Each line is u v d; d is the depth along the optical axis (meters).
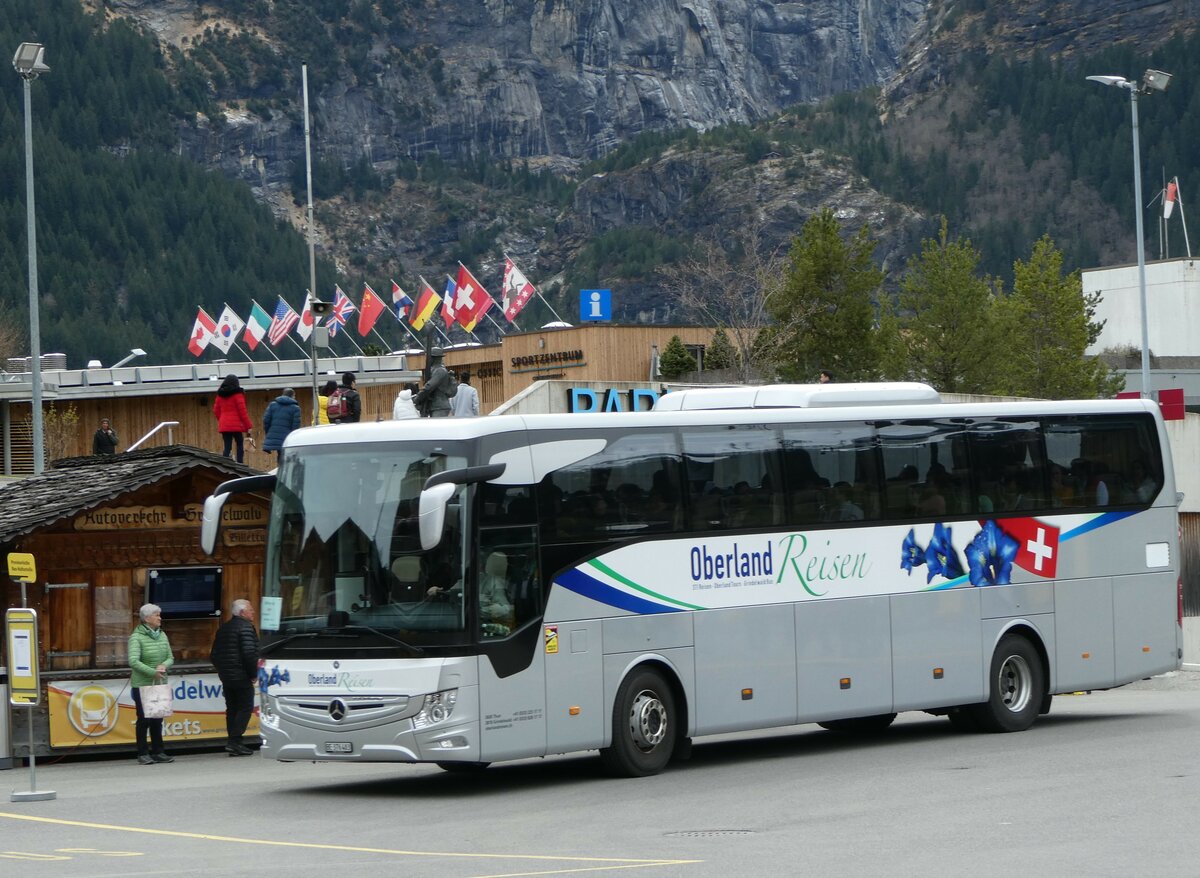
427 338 32.25
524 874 13.66
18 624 21.02
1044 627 25.52
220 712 27.64
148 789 22.33
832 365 75.06
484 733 19.20
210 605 28.05
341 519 19.86
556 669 19.98
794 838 15.62
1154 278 101.38
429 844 15.97
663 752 21.17
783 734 27.30
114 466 28.78
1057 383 82.56
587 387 50.25
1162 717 27.33
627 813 17.83
